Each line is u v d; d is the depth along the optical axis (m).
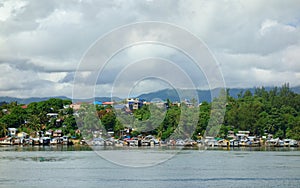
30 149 130.38
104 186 55.22
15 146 150.12
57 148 134.75
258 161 89.56
